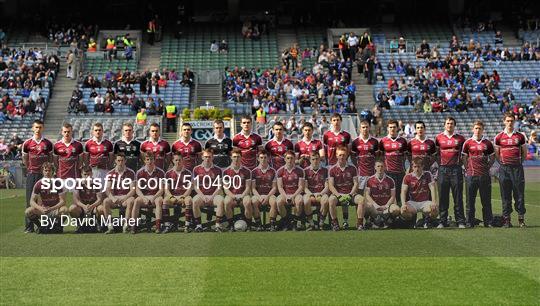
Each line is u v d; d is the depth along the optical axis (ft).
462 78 142.82
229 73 143.43
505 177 52.13
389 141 52.54
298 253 41.60
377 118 123.85
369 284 33.27
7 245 45.50
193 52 159.74
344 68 142.61
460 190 52.11
